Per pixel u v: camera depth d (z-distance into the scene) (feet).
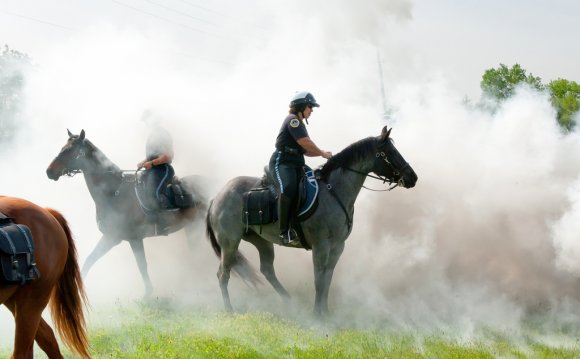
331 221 25.61
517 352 21.06
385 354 20.56
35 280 16.10
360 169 26.03
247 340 21.90
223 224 27.66
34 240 16.16
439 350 21.12
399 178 25.98
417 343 22.20
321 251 25.70
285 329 23.85
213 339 21.72
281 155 25.80
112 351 20.22
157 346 20.77
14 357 16.05
